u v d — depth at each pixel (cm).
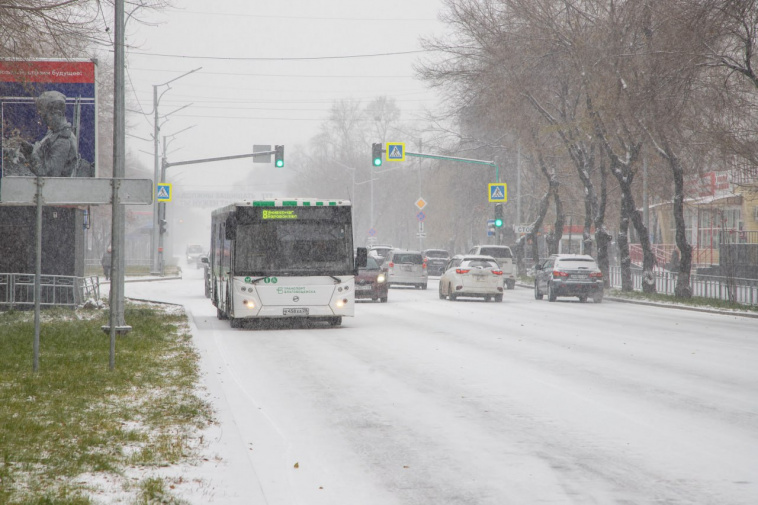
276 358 2314
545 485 1030
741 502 952
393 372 2028
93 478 973
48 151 3772
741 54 4303
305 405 1587
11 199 1845
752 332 3173
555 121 6034
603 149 5894
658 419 1440
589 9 5344
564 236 9881
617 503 952
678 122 4453
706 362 2225
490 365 2155
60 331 2709
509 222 9869
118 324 2628
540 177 7931
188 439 1207
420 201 10088
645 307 4784
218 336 2947
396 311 4244
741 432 1331
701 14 3800
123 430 1250
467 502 962
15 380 1700
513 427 1377
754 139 4403
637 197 7219
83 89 3794
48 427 1239
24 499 862
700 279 5588
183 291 6056
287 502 960
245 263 3200
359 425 1400
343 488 1020
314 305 3219
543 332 3102
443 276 5362
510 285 7069
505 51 5666
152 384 1698
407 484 1038
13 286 3875
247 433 1336
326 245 3250
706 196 7638
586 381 1880
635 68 4766
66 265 3959
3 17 2522
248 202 3228
